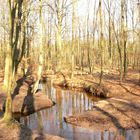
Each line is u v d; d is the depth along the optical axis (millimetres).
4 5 40844
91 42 58844
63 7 43938
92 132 17719
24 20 25469
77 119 20438
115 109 22516
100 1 33531
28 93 28750
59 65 48812
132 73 49688
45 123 19875
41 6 28062
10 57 16516
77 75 47156
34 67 55188
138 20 40688
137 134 17266
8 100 16672
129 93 29344
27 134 15594
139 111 21625
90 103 27250
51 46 62594
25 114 22484
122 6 36438
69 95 32250
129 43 60750
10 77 16672
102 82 36344
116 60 66938
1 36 54938
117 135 17094
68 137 16781
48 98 28031
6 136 14875
